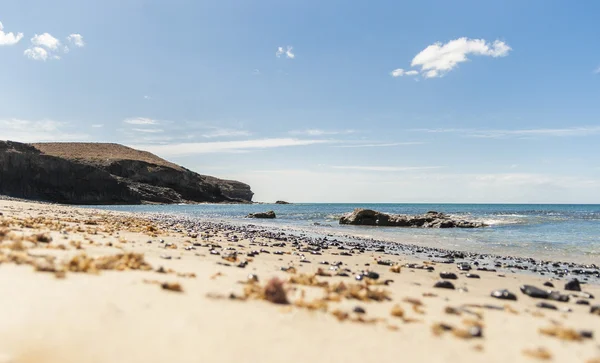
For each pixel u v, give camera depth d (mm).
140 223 30000
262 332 5227
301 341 5059
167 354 4398
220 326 5270
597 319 7309
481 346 5262
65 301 5438
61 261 7984
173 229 26750
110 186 148000
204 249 15727
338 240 27547
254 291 7156
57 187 131500
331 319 6020
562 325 6598
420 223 44656
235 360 4391
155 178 183750
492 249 23359
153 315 5387
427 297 8633
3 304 5117
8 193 119062
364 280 10250
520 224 46938
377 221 46188
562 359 4941
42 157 130250
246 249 17594
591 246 24750
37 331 4559
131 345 4520
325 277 10797
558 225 45000
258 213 65812
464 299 8727
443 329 5938
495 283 11859
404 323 6160
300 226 44344
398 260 17094
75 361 4129
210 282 7871
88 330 4727
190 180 198750
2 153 120750
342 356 4715
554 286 11883
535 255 20875
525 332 6016
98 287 6316
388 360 4684
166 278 7773
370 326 5859
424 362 4684
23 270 6832
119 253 10789
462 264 16016
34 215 26594
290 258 15320
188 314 5574
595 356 5070
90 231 17438
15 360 3996
